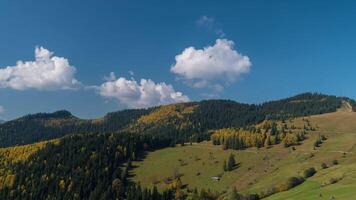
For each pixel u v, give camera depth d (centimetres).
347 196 17262
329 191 19188
